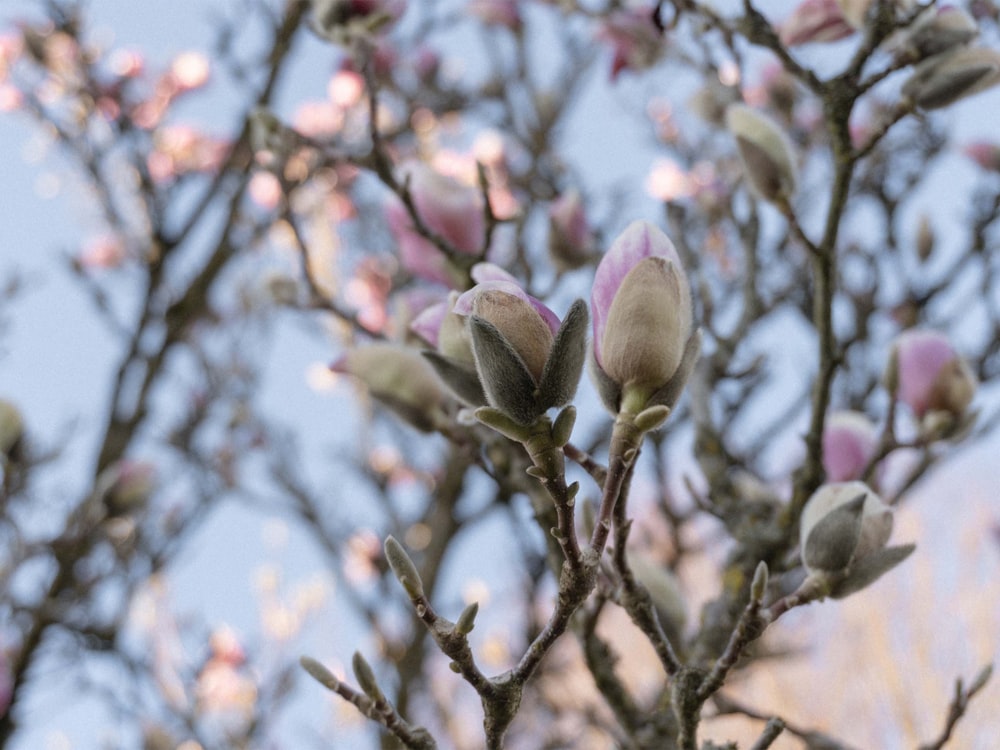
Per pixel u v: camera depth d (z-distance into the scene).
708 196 1.63
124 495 1.99
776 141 1.05
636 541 1.84
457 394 0.86
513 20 2.11
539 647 0.81
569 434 0.79
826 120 1.06
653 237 0.81
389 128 2.45
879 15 1.06
